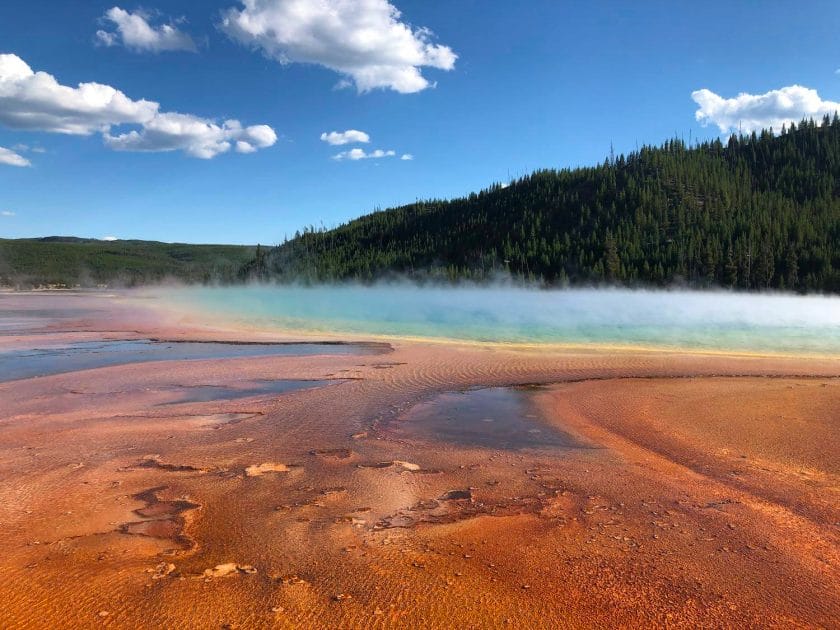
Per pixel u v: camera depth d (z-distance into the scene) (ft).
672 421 34.76
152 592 15.98
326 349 69.00
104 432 33.40
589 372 52.37
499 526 20.31
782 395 41.91
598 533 19.63
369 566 17.37
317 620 14.51
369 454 29.22
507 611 14.88
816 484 23.99
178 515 21.56
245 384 47.67
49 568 17.44
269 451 29.78
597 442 30.96
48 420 36.27
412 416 37.19
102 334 88.48
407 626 14.24
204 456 28.89
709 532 19.61
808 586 16.07
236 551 18.52
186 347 73.00
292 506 22.35
